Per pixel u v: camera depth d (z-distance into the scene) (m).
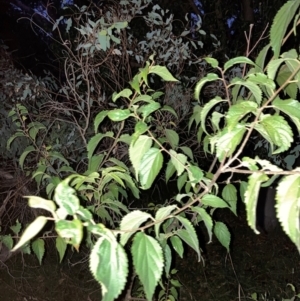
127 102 2.53
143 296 2.44
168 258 1.50
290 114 0.98
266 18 4.25
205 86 2.83
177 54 2.81
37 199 0.84
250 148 3.60
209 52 3.93
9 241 2.03
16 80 3.13
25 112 2.51
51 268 4.19
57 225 0.81
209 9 4.42
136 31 3.73
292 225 0.79
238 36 4.30
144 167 1.23
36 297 3.87
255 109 0.98
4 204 3.14
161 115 2.76
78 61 2.86
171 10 4.50
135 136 1.18
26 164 3.23
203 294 4.20
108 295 0.85
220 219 5.62
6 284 3.95
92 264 0.86
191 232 1.21
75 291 3.97
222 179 3.52
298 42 2.78
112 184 1.94
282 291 4.14
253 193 0.90
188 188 1.65
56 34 4.19
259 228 5.32
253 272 4.56
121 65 3.04
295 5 1.05
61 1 4.33
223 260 4.74
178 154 1.28
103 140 2.95
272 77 1.12
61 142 3.02
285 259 4.78
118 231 0.98
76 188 1.50
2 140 3.17
